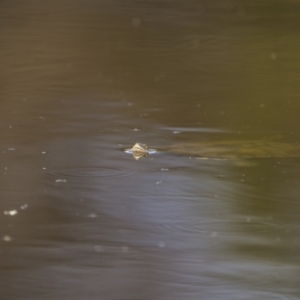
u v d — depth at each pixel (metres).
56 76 37.47
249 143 23.77
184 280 13.08
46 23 51.47
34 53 42.62
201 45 47.00
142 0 61.19
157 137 25.16
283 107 31.50
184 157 21.98
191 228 15.85
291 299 12.48
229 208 17.08
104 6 58.53
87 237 15.13
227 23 53.88
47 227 15.48
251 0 62.03
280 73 39.38
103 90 34.56
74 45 45.44
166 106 31.34
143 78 37.84
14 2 58.16
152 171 20.30
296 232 15.66
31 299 12.18
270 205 17.44
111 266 13.66
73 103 31.38
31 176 19.34
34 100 31.67
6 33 47.72
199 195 18.12
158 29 51.56
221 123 28.16
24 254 14.12
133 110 30.39
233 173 20.16
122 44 46.50
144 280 13.11
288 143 24.36
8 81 35.75
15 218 16.03
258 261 14.13
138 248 14.62
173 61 42.34
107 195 17.89
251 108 31.17
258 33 50.25
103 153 22.39
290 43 47.16
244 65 41.47
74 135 25.08
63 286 12.71
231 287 12.98
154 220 16.27
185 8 59.28
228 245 14.93
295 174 20.09
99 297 12.34
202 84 36.72
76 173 19.81
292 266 13.93
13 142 23.62
